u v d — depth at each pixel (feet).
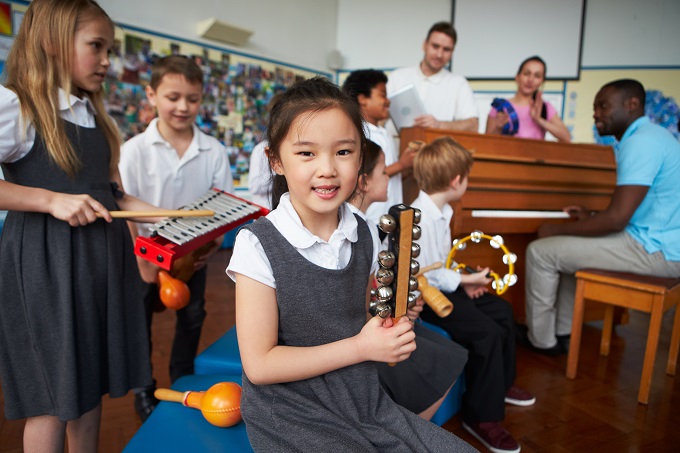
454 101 10.03
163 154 5.56
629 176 6.65
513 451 5.01
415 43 17.11
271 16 15.53
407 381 4.10
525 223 7.61
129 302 3.97
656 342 6.04
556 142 8.40
